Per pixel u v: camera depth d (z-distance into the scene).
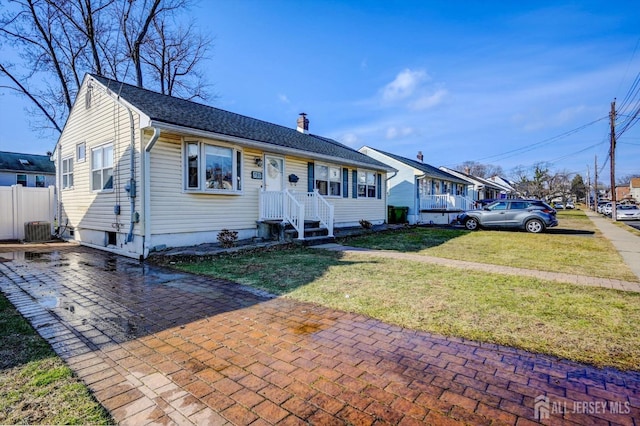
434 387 2.49
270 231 10.55
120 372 2.69
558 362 2.89
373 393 2.40
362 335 3.46
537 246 10.52
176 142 8.68
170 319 3.93
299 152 11.67
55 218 13.07
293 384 2.52
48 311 4.20
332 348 3.15
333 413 2.17
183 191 8.79
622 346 3.21
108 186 9.45
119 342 3.28
